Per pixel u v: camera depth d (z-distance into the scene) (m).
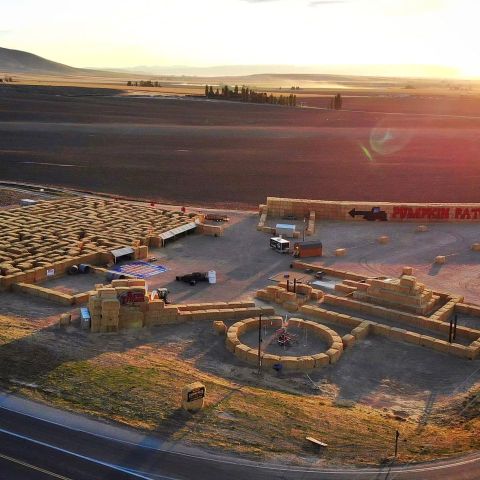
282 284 43.44
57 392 26.53
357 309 39.84
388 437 24.41
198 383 25.81
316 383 30.31
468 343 35.25
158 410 25.42
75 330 34.97
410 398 29.09
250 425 24.59
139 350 32.84
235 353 33.12
